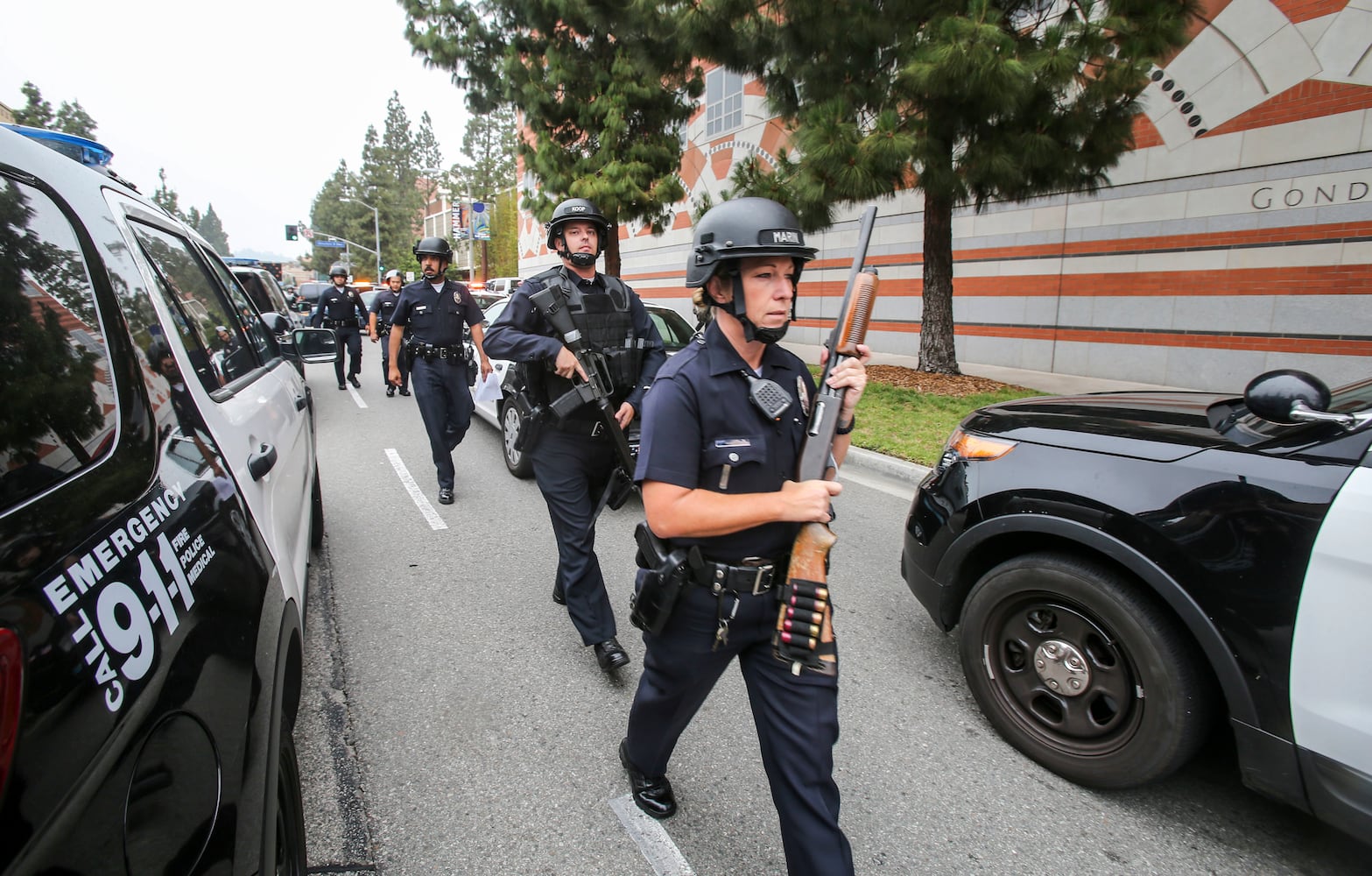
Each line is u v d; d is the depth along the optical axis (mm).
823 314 15109
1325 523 1761
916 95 6430
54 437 1115
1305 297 8289
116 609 1026
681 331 6445
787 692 1571
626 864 1974
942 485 2697
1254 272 8656
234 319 2668
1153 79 9203
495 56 12461
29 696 825
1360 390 2070
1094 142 7055
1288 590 1799
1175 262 9336
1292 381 1896
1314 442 1889
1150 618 2080
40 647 864
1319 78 7938
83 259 1407
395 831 2074
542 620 3379
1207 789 2316
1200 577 1942
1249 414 2240
